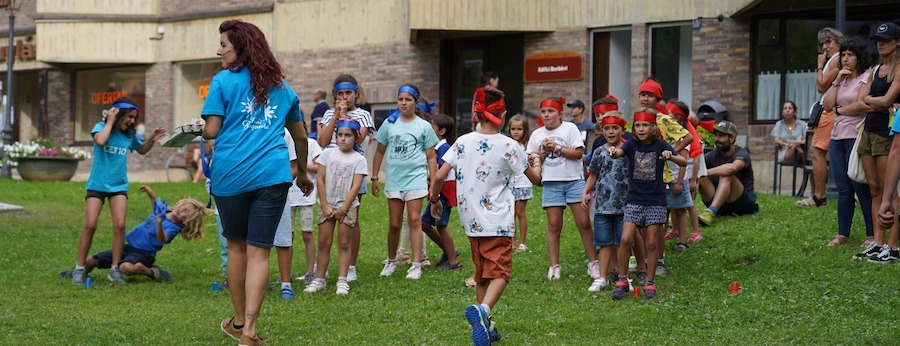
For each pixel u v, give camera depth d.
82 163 33.69
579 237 14.66
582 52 24.38
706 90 22.98
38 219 18.59
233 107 8.27
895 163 10.40
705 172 14.66
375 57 27.25
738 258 12.66
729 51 22.70
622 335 9.19
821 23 21.91
